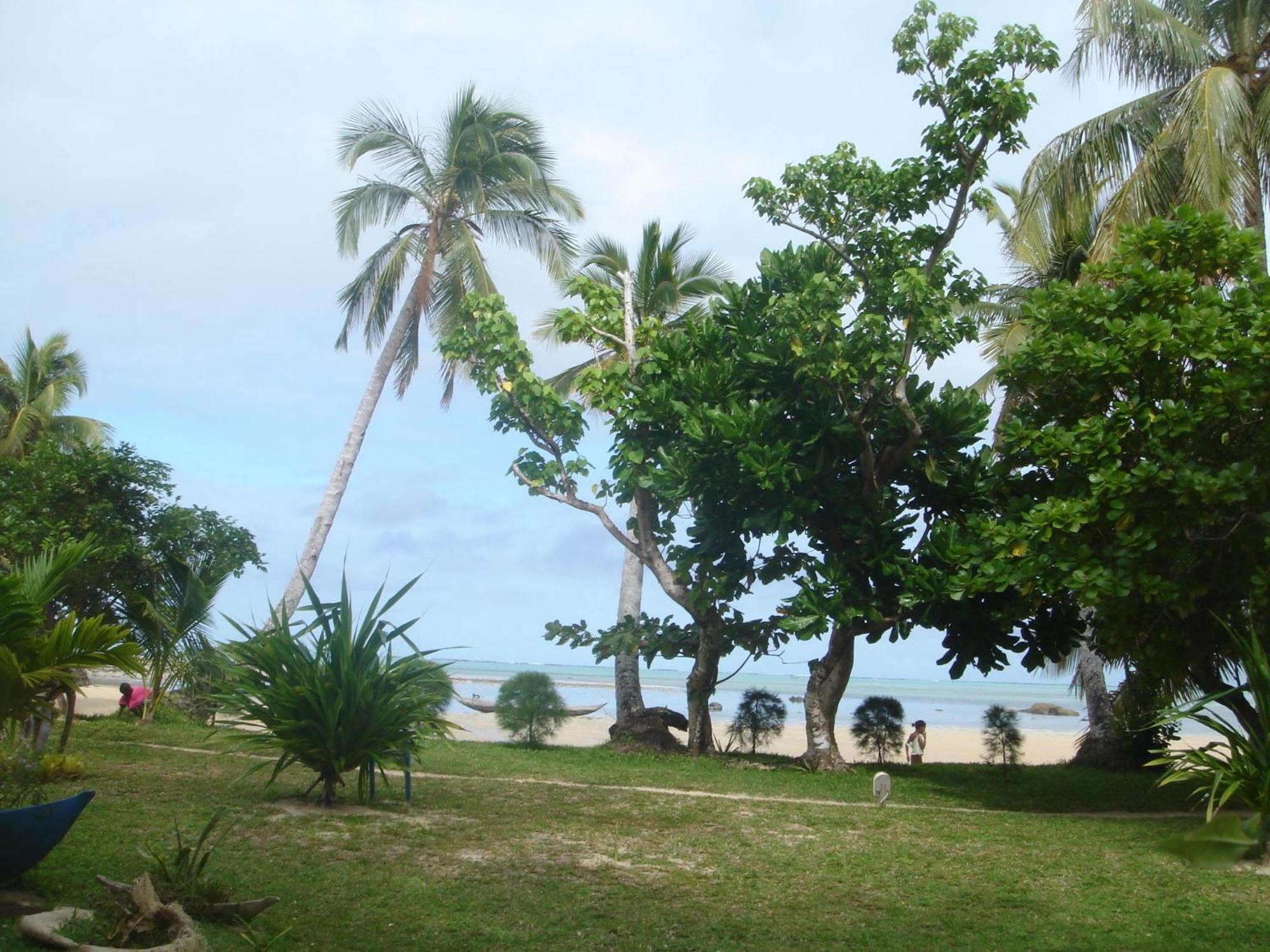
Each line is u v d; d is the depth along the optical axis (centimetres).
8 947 569
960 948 718
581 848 998
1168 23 1795
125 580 1862
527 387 1898
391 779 1388
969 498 1692
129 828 953
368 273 2594
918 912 812
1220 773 917
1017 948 720
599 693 7362
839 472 1762
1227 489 1166
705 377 1670
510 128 2662
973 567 1448
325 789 1136
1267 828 232
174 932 600
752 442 1565
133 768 1346
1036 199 1933
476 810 1172
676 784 1491
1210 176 1628
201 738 1708
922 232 1692
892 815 1280
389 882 830
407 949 672
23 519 1859
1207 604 1325
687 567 1758
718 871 931
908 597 1550
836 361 1522
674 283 2456
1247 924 789
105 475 1900
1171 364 1262
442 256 2578
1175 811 1397
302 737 1112
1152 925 788
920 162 1670
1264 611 1293
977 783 1684
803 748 2998
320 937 684
